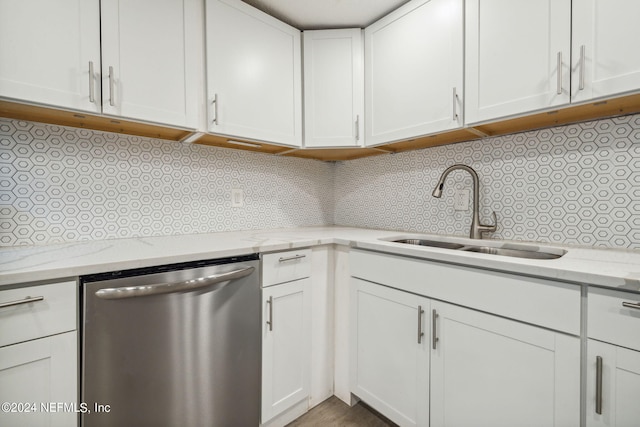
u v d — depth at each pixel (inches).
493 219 56.0
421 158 68.0
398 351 48.0
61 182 48.3
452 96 50.1
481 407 38.2
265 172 75.1
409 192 70.6
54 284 31.0
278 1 57.9
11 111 40.7
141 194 56.4
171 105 47.9
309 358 56.4
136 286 35.7
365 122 65.4
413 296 45.8
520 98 42.5
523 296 34.3
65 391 31.7
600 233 44.7
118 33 42.6
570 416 31.1
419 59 54.9
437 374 42.8
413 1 55.7
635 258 36.8
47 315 30.6
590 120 45.2
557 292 31.8
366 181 80.6
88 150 50.7
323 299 58.7
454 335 40.8
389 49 60.1
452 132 52.6
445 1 50.8
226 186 68.1
